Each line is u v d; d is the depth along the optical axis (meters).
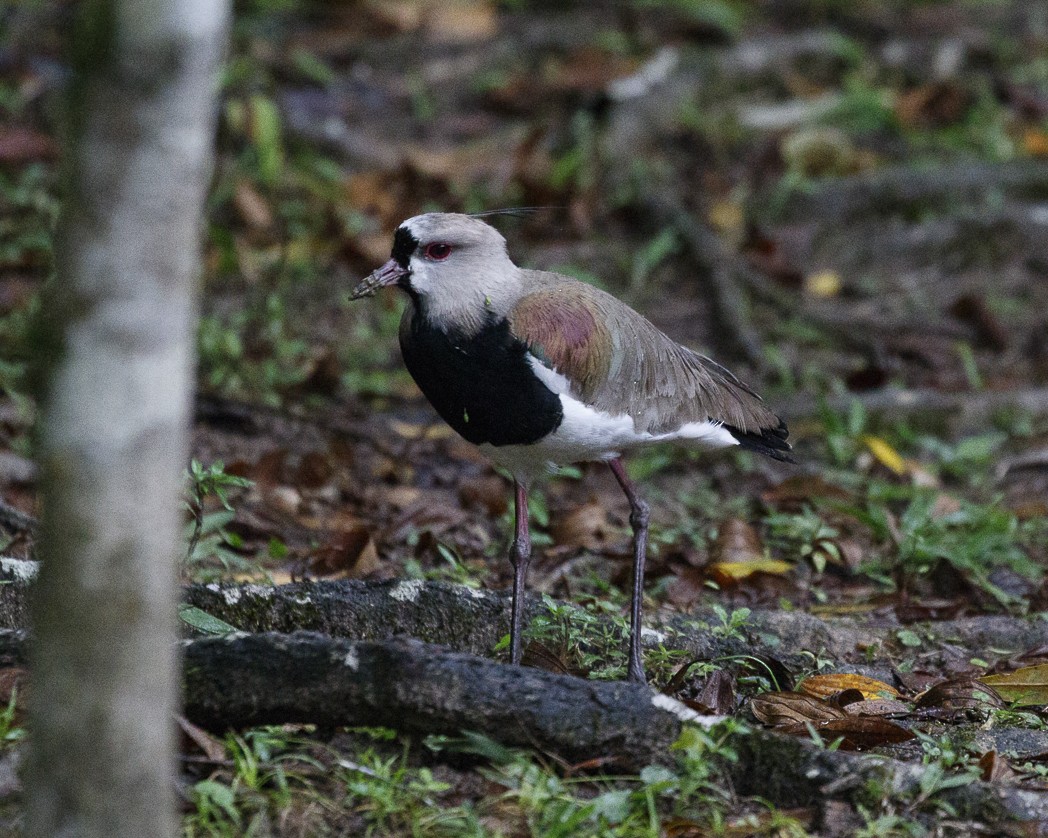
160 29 4.67
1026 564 11.15
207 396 13.11
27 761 5.42
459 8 20.88
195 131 4.82
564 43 20.56
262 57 18.77
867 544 11.71
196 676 6.93
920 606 10.34
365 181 16.81
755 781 7.00
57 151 16.38
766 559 10.94
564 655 8.63
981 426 14.24
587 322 8.52
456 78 19.70
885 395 14.29
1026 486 13.38
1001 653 9.73
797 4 22.39
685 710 7.04
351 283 15.65
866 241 17.62
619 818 6.48
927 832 6.72
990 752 7.37
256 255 15.70
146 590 4.93
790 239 17.39
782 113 19.64
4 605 8.12
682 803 6.74
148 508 4.89
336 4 20.64
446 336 8.48
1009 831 6.73
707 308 15.95
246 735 6.94
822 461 13.49
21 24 18.53
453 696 6.89
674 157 18.83
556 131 18.62
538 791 6.61
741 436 9.75
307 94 18.61
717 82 20.02
